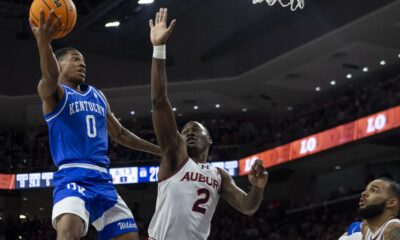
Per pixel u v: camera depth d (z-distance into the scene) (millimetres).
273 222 28281
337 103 26172
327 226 24719
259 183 5023
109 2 21031
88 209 4969
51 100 5016
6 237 26812
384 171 28797
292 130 26609
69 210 4816
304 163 26656
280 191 30859
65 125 5078
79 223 4828
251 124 29422
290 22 23484
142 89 26672
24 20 24062
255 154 26453
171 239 4875
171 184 4902
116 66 26625
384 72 25953
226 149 27500
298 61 24312
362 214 5480
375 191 5438
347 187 29969
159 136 4922
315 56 23828
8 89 26406
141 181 26453
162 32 4938
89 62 26469
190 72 26375
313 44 22781
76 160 5051
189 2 23469
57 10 4938
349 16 21234
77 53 5387
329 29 21953
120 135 5684
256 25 24094
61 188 4980
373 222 5496
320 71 25438
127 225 5199
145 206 31859
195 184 4934
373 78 26500
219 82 26312
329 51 23422
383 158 26203
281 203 30703
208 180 5008
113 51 25734
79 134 5098
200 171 4992
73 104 5117
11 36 26625
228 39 25281
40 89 4910
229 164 27016
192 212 4891
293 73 25625
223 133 28828
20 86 26516
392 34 22000
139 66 26594
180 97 28125
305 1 22344
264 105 29641
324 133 23594
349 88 27609
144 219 31797
